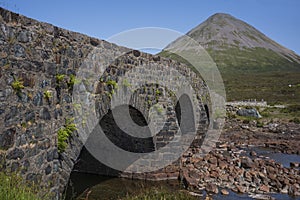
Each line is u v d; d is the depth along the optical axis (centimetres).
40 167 782
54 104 846
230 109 4841
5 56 672
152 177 1600
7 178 634
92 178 1627
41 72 788
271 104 5875
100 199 1319
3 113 664
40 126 784
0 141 655
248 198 1368
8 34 682
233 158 2106
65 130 905
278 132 3522
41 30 797
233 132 3438
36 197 663
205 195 1385
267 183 1571
